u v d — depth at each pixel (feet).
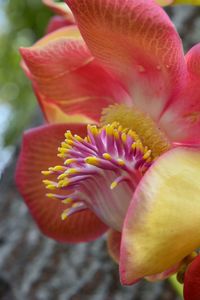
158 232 1.01
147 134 1.16
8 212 1.79
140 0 1.04
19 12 3.11
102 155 1.10
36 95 1.26
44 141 1.27
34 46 1.19
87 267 1.66
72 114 1.26
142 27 1.06
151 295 1.61
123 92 1.20
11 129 3.35
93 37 1.12
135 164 1.11
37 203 1.29
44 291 1.67
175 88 1.13
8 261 1.71
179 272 1.10
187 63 1.09
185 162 1.05
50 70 1.21
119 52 1.13
